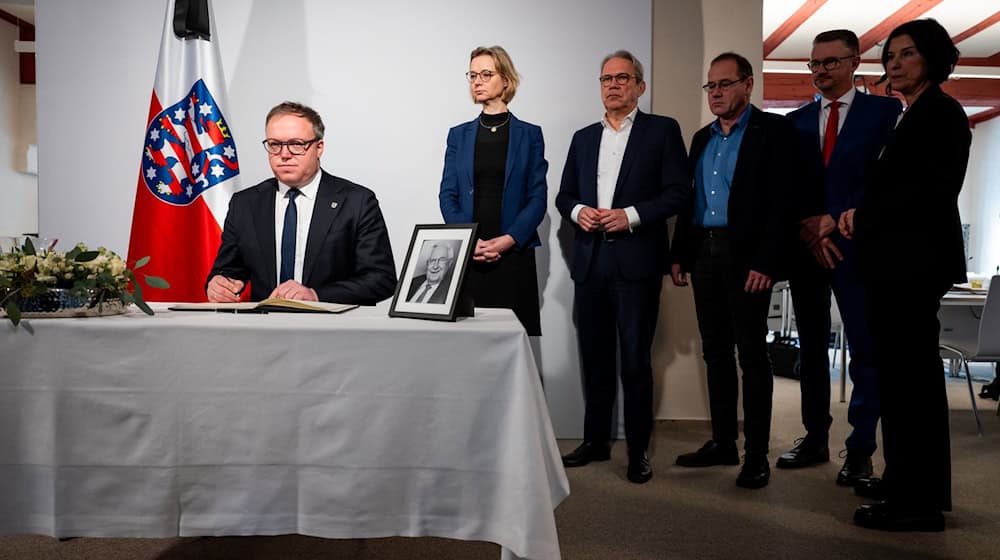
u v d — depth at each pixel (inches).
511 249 124.3
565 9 149.6
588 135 132.3
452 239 70.3
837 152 124.3
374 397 60.7
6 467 61.1
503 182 128.6
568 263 151.5
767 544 93.2
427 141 150.9
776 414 176.2
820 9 325.1
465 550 90.6
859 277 120.5
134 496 61.3
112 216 149.8
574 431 152.8
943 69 97.9
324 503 61.0
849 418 121.5
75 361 60.8
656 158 126.3
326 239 99.7
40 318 62.6
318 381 60.8
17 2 155.9
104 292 66.1
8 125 318.0
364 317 69.2
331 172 150.6
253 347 60.7
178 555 88.3
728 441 131.4
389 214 151.2
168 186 136.4
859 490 113.5
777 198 117.9
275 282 99.5
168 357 60.9
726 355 130.0
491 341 60.3
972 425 168.2
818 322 130.0
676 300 160.6
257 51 149.3
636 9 149.9
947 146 95.1
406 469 60.9
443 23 149.9
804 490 116.3
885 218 98.2
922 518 98.1
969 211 518.6
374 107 150.5
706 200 127.0
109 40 148.9
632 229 122.7
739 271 120.4
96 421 61.0
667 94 157.9
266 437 61.0
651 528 99.0
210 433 61.0
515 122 130.8
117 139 149.5
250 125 149.6
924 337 97.5
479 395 60.4
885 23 342.6
